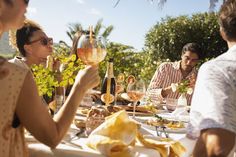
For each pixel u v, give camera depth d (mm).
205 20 11648
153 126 1941
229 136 1236
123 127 1409
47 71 1748
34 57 2664
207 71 1360
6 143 1139
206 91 1323
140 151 1402
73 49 3094
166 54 11844
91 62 1571
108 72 2576
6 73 1137
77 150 1326
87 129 1623
